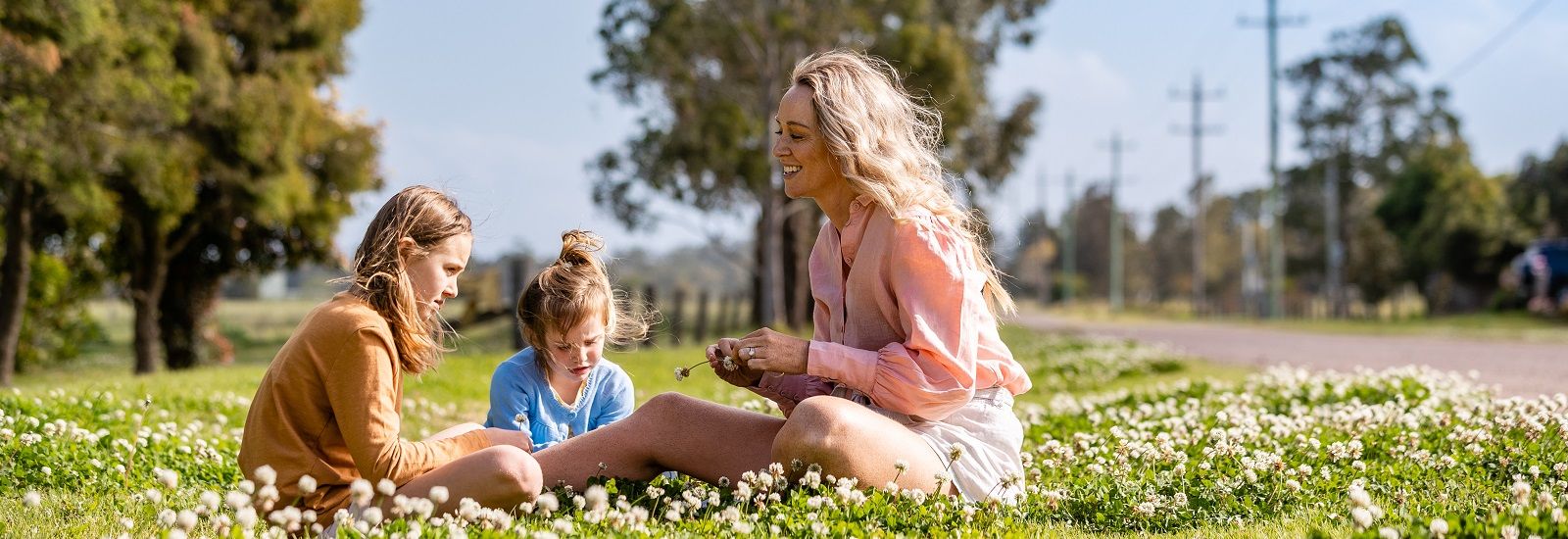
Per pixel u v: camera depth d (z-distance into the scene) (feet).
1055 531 11.23
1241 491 12.71
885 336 12.48
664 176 92.22
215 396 24.89
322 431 11.36
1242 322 133.49
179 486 14.78
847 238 12.66
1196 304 199.21
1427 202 172.14
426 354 12.04
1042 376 40.55
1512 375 39.63
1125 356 49.80
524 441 12.48
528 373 15.28
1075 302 297.33
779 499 11.22
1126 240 328.29
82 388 25.39
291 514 10.05
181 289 72.90
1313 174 204.13
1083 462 15.35
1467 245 157.28
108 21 49.32
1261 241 277.85
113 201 59.93
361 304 11.49
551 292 14.78
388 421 11.27
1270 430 16.97
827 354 11.93
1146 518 11.76
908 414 12.05
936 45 87.35
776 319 94.07
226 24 64.08
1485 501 12.29
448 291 12.23
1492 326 97.71
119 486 14.46
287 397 11.25
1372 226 189.78
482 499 11.23
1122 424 19.36
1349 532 10.32
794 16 88.79
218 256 73.31
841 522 10.54
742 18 87.15
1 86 47.24
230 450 17.81
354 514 11.32
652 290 63.05
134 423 19.11
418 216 11.83
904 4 89.15
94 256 72.33
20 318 56.75
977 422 12.31
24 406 19.13
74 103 48.85
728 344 12.60
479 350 58.39
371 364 11.19
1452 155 176.14
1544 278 118.32
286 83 65.57
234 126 61.11
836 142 12.21
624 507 11.02
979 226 13.34
